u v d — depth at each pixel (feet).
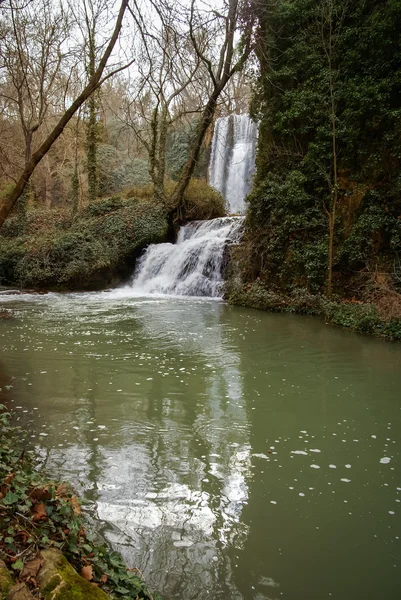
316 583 9.20
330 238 41.45
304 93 48.11
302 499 12.25
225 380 22.31
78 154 99.45
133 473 13.26
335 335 32.91
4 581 6.40
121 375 22.54
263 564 9.71
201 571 9.43
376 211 40.83
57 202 110.83
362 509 11.85
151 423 16.98
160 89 35.27
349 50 45.06
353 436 16.33
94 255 63.26
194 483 12.87
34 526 8.27
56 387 20.54
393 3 40.55
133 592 7.88
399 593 8.98
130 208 70.08
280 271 47.65
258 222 51.37
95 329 33.63
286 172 50.31
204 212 75.05
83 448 14.75
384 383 22.25
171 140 102.32
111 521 10.91
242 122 87.10
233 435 16.20
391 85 41.19
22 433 15.69
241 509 11.69
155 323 36.60
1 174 54.08
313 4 48.93
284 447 15.37
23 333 31.73
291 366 24.95
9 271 67.62
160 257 62.69
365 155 43.19
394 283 37.78
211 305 47.52
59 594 6.49
